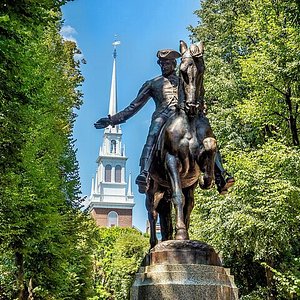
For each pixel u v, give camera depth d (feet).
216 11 85.87
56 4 35.27
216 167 26.12
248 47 67.67
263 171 54.95
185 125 25.08
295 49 55.47
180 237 23.22
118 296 171.01
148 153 26.35
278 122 61.46
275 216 54.70
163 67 29.25
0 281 69.56
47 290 74.02
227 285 22.02
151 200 27.58
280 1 57.93
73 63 92.99
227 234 61.67
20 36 36.01
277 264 63.67
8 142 38.17
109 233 218.38
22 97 37.88
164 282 21.42
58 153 67.15
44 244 69.62
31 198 55.88
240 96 71.61
